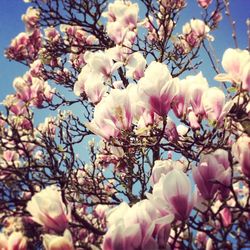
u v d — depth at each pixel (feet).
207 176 1.68
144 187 3.17
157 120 2.20
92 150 3.99
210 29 5.49
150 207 1.46
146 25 5.88
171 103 2.11
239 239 1.72
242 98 2.11
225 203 1.68
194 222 1.66
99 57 3.13
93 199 3.82
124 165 3.06
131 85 2.23
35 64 6.26
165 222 1.39
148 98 2.05
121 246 1.36
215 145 2.15
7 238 1.91
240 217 1.78
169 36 4.95
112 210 1.48
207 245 1.78
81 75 3.54
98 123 2.21
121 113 2.18
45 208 1.63
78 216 2.22
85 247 1.81
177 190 1.49
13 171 2.82
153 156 2.92
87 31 6.10
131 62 3.33
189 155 2.23
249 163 1.66
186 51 5.27
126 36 4.17
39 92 5.29
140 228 1.37
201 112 2.07
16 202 2.52
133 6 4.36
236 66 1.98
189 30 5.39
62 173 2.97
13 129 3.44
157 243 1.41
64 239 1.44
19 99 4.83
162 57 4.94
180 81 2.12
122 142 2.21
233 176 1.79
